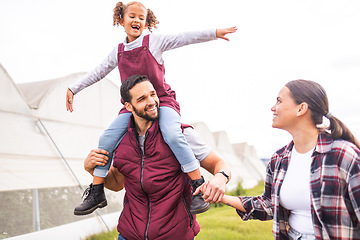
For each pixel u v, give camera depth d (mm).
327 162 1646
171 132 2037
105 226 6316
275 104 1890
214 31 2133
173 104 2213
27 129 6191
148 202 2148
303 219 1778
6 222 4926
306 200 1747
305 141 1805
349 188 1552
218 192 1910
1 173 5195
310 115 1767
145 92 1989
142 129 2121
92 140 7352
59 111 6973
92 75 2523
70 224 5711
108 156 2297
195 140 2238
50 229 5297
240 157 19219
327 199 1615
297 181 1786
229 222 6055
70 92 2562
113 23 2449
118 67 2342
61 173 6137
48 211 5547
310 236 1732
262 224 5855
